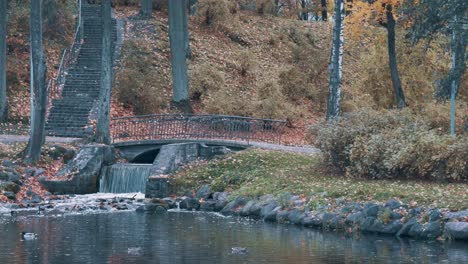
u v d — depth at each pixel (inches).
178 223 833.5
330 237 729.6
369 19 1371.8
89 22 1839.3
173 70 1568.7
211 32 1951.3
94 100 1499.8
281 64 1884.8
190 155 1152.8
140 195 1095.0
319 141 1005.8
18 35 1692.9
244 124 1368.1
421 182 896.3
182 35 1571.1
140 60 1690.5
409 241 703.1
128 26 1910.7
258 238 722.2
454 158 885.8
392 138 948.6
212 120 1374.3
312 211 823.7
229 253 636.7
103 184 1143.6
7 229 776.3
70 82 1574.8
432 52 1457.9
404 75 1466.5
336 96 1217.4
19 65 1611.7
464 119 1286.9
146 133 1382.9
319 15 2571.4
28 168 1110.4
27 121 1457.9
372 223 752.3
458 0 1024.2
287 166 1076.5
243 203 935.0
